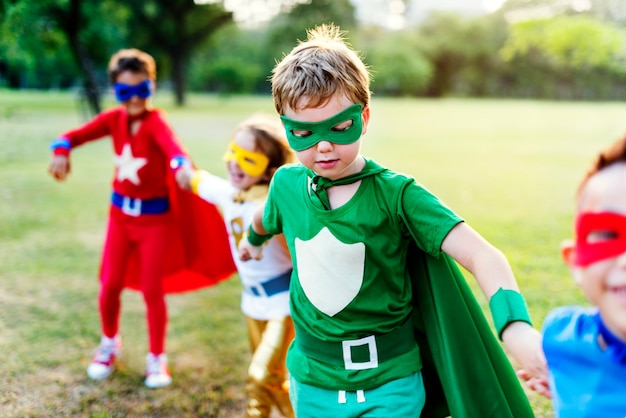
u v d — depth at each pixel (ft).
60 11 33.73
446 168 39.22
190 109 96.48
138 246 11.79
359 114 6.57
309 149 6.63
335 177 6.84
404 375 6.98
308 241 6.98
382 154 45.52
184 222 12.16
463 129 70.49
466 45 190.19
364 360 6.95
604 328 4.78
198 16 115.55
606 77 167.22
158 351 11.44
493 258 6.06
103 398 10.78
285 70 6.67
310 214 7.00
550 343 5.06
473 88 193.67
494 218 24.64
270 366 9.11
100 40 52.26
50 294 15.67
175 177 10.81
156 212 11.43
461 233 6.33
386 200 6.73
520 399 7.14
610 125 78.28
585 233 4.54
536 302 14.97
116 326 11.81
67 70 103.35
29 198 26.78
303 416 7.29
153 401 10.75
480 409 7.07
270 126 9.94
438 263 7.02
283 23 142.31
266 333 9.38
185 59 119.65
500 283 5.85
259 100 138.62
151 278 11.40
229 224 10.05
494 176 36.22
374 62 186.29
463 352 7.03
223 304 15.66
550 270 17.66
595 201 4.49
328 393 7.10
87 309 14.75
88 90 46.39
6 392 10.82
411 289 7.30
